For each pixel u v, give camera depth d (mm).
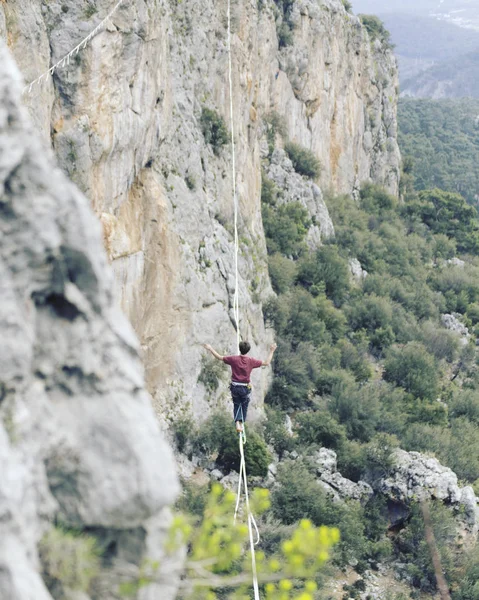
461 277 80188
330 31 79562
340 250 71000
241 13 51875
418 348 57938
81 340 5391
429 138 181625
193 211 38062
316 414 43500
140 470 5211
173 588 5668
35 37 24375
